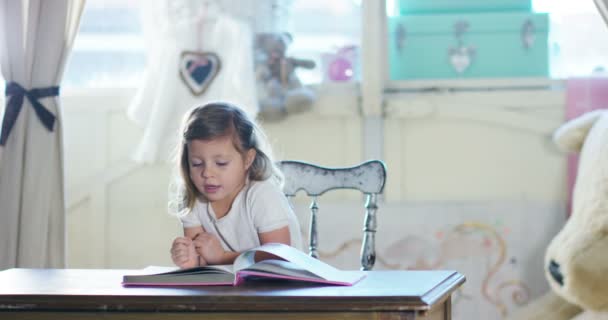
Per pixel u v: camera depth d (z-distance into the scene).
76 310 1.40
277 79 3.24
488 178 3.30
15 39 3.04
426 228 3.26
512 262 3.23
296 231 2.00
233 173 1.84
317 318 1.34
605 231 2.54
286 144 3.36
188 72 3.24
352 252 3.26
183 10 3.26
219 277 1.52
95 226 3.38
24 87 3.04
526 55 3.41
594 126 2.95
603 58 3.37
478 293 3.22
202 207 2.01
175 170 2.05
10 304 1.41
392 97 3.35
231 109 1.90
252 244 1.98
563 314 2.93
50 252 3.04
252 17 3.25
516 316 3.01
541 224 3.24
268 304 1.34
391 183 3.32
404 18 3.45
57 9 3.05
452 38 3.44
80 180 3.40
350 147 3.33
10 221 2.98
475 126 3.31
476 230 3.25
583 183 2.79
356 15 3.42
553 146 3.28
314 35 3.43
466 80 3.35
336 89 3.34
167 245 3.36
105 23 3.48
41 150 3.01
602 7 2.96
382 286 1.50
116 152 3.39
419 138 3.33
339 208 3.29
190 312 1.37
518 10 3.42
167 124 3.26
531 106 3.29
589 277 2.44
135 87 3.41
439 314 1.58
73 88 3.40
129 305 1.38
